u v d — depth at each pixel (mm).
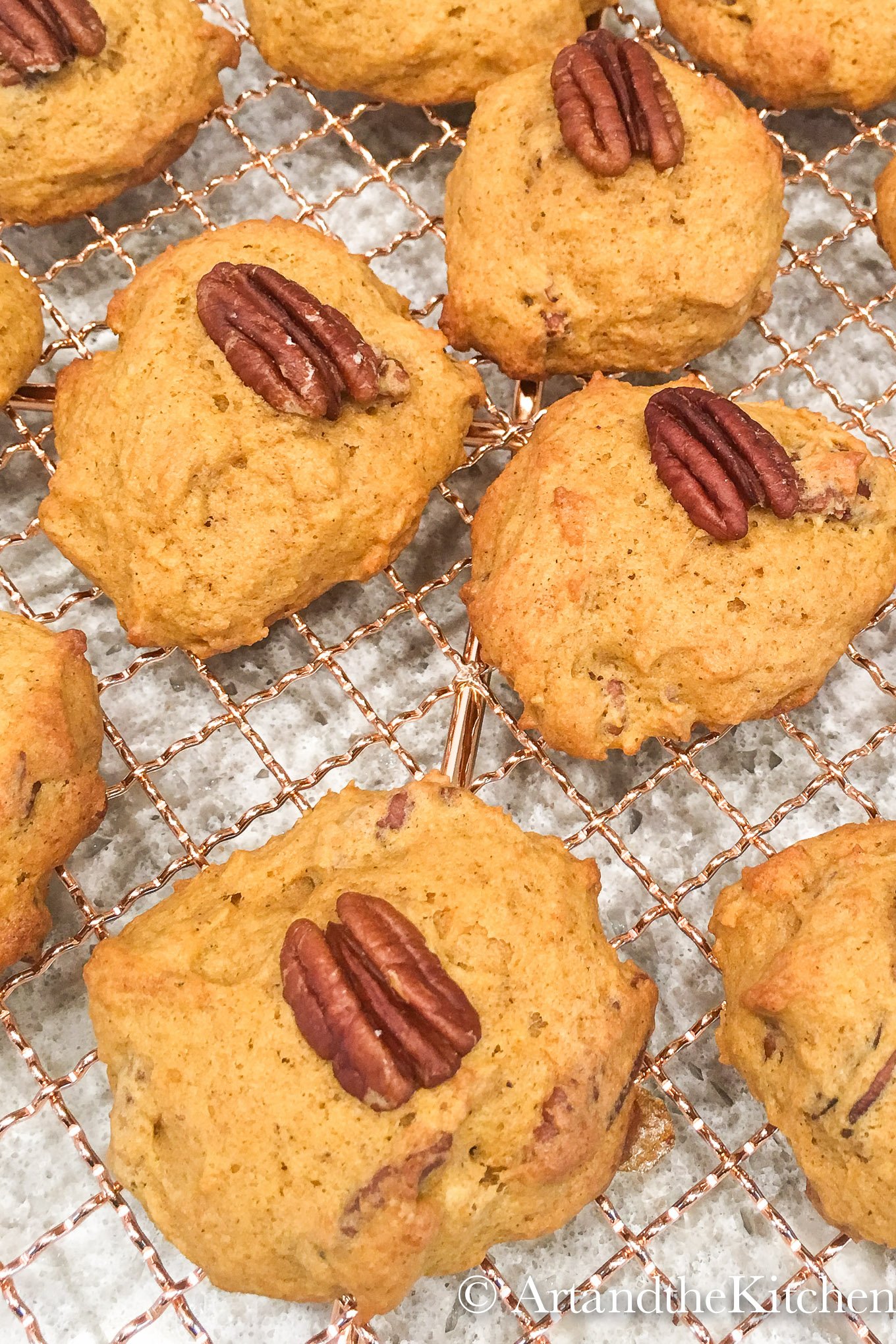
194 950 259
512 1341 276
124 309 294
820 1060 255
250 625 285
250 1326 276
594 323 294
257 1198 246
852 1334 277
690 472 272
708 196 291
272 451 277
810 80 308
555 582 275
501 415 308
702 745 291
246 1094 248
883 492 284
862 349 325
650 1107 286
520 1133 251
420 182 337
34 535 305
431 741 305
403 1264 245
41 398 302
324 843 265
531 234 293
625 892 298
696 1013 291
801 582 274
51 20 296
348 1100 246
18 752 266
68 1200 281
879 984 254
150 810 300
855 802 302
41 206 308
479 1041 250
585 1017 256
